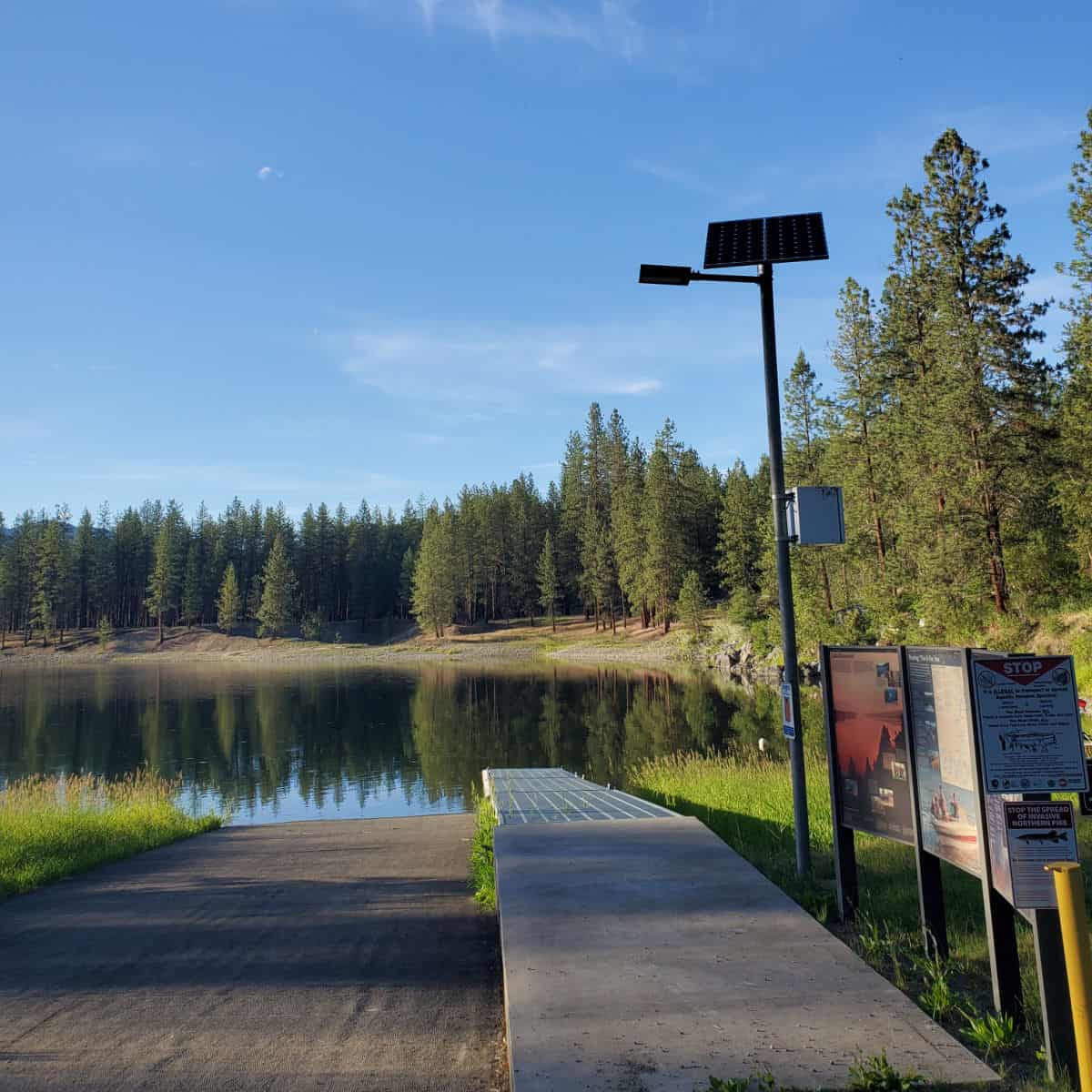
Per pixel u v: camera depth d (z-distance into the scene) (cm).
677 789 1245
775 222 707
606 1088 316
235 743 2938
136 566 12081
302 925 683
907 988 430
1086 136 2612
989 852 390
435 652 9075
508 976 425
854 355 3831
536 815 1009
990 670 359
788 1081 320
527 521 10638
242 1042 430
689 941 473
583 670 6303
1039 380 2970
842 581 4338
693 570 7525
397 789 2055
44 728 3438
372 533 12425
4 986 533
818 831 845
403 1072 390
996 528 2945
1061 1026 329
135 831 1275
